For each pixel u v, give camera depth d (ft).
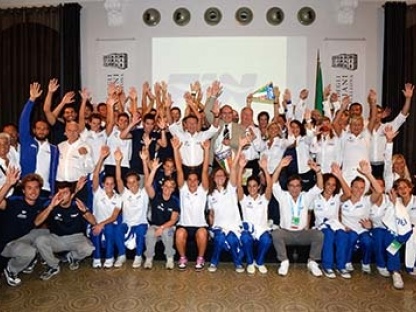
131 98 16.79
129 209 13.37
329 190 13.17
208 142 13.94
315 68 19.47
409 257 12.37
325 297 11.04
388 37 18.97
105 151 13.58
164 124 15.24
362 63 19.43
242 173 14.15
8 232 11.91
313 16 19.35
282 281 12.11
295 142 15.47
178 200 13.62
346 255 12.69
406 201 12.47
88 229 13.37
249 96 18.61
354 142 15.56
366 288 11.67
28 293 11.14
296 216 12.98
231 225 13.33
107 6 19.38
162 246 13.75
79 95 19.70
